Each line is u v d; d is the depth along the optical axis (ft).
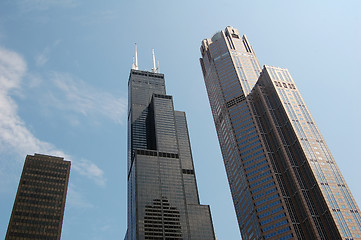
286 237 552.00
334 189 583.99
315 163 621.72
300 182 613.11
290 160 649.20
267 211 597.11
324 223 551.59
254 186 643.04
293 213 583.58
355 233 525.34
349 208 560.61
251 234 613.11
